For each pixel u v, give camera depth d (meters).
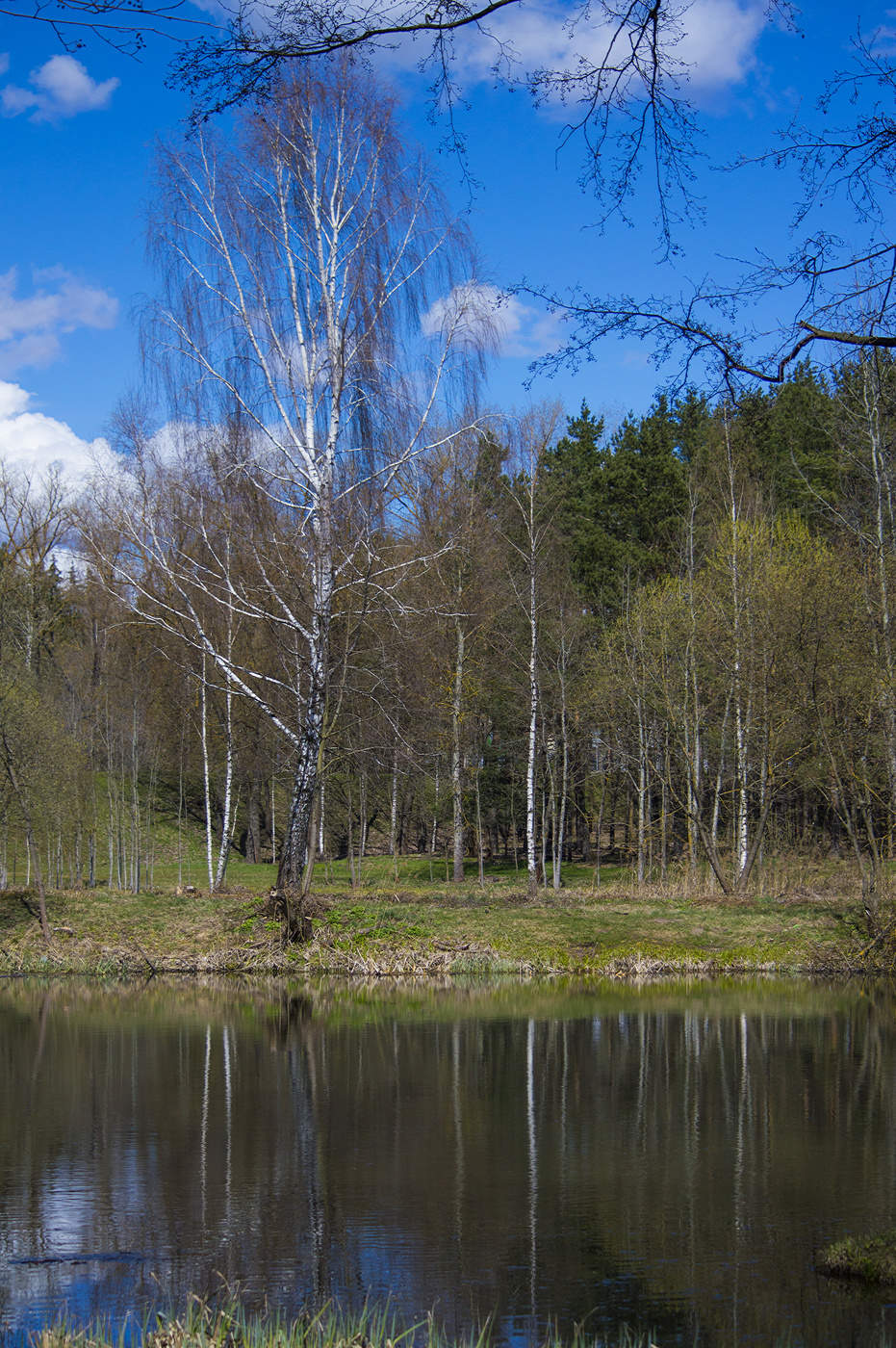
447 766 40.78
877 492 25.84
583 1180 10.14
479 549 34.88
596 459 51.19
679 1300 7.51
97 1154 10.94
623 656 36.28
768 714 31.55
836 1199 9.61
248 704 37.28
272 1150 11.09
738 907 29.22
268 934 25.36
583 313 8.58
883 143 7.83
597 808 46.56
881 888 28.77
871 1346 6.79
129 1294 7.65
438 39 7.20
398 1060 15.41
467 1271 8.03
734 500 35.00
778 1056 15.70
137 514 24.38
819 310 8.22
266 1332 6.66
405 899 30.72
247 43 6.98
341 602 25.75
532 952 25.08
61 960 24.47
